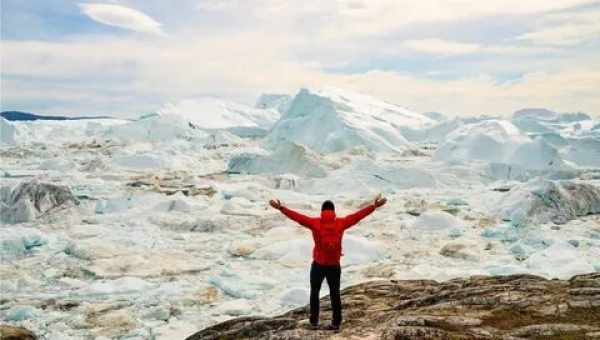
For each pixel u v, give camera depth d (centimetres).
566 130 7988
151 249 1711
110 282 1316
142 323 1051
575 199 2353
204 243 1850
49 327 1024
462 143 4666
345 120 6100
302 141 6209
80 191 3036
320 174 3772
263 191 3120
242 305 1137
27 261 1570
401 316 641
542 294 720
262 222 2177
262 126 9362
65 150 5734
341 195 3102
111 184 3359
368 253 1630
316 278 623
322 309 824
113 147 5819
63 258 1573
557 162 4056
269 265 1549
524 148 4234
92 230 1981
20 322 1048
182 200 2505
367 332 587
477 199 2841
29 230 1898
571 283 789
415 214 2441
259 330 703
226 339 699
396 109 8012
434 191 3216
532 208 2238
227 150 6012
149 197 2739
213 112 9181
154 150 5662
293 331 601
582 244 1753
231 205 2475
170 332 991
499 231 1925
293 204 2581
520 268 1323
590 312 623
